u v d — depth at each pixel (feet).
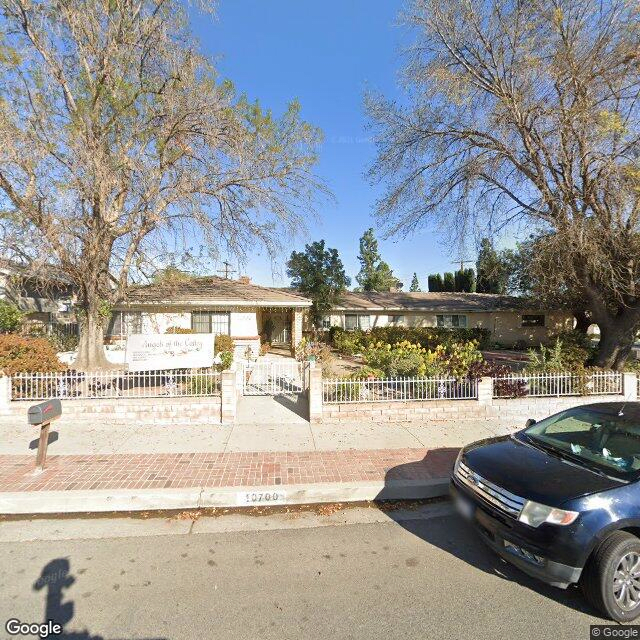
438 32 37.63
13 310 45.24
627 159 31.96
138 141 31.42
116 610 9.70
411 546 12.80
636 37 31.04
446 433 23.20
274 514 14.97
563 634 9.21
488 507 11.65
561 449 13.35
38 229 27.94
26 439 21.35
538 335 83.10
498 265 54.39
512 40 34.96
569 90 33.53
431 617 9.61
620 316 41.22
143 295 48.32
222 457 19.27
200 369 29.19
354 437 22.34
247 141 34.37
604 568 9.68
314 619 9.46
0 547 12.50
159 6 32.86
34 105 28.09
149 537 13.19
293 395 31.19
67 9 30.17
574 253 35.63
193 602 10.00
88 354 34.68
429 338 64.44
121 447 20.47
